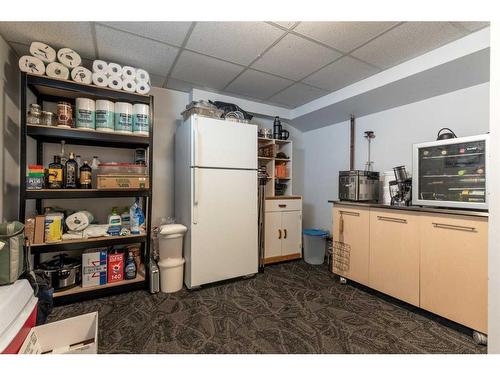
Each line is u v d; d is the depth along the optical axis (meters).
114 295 2.22
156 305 2.06
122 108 2.23
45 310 1.62
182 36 1.90
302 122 3.72
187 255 2.41
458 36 1.83
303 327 1.76
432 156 1.98
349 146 3.40
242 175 2.63
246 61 2.28
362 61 2.23
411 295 1.93
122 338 1.62
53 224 1.98
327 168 3.72
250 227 2.69
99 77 2.12
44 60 1.92
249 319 1.86
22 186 1.85
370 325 1.78
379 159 3.01
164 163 2.93
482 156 1.70
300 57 2.20
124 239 2.24
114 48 2.07
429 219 1.82
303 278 2.70
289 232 3.29
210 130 2.42
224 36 1.90
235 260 2.58
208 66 2.38
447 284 1.71
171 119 2.96
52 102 2.36
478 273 1.57
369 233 2.26
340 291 2.35
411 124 2.69
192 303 2.10
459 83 2.21
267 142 3.41
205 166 2.39
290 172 3.54
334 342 1.59
